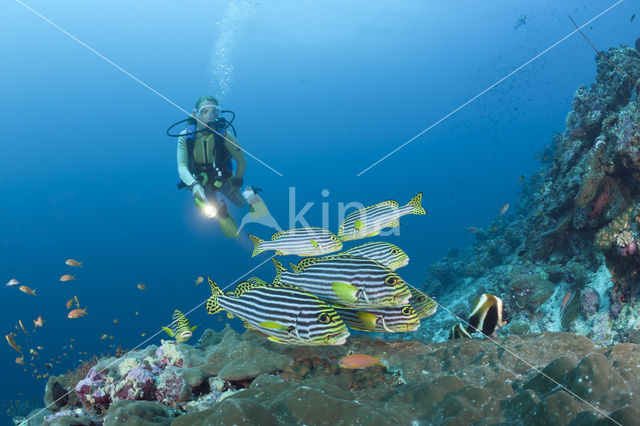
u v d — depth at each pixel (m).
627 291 4.47
